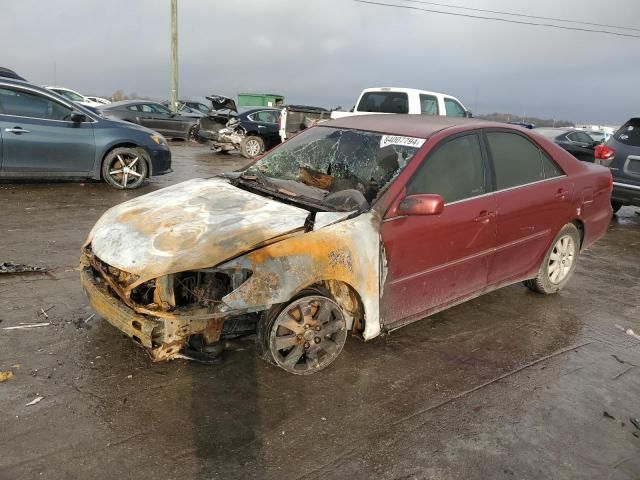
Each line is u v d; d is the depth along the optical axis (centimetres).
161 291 300
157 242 316
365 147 411
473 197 406
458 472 268
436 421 308
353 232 337
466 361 379
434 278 389
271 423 295
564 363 387
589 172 520
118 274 321
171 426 286
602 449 294
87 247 363
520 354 396
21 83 793
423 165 379
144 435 277
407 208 350
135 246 318
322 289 343
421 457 277
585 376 371
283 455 271
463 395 336
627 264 655
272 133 1620
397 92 1252
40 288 446
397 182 365
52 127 808
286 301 321
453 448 286
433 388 342
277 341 326
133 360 345
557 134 1511
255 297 303
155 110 1864
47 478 244
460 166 404
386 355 379
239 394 319
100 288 330
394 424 302
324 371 351
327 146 430
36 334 368
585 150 1443
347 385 338
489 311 471
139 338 301
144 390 315
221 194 379
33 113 801
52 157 812
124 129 876
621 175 848
